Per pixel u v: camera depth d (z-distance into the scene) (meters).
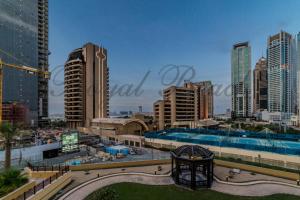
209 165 31.72
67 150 56.56
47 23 164.38
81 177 36.34
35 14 150.88
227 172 39.16
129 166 44.28
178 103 119.69
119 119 97.44
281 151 41.00
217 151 50.75
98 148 65.56
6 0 131.75
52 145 56.88
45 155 51.84
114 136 84.50
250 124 146.88
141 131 95.69
